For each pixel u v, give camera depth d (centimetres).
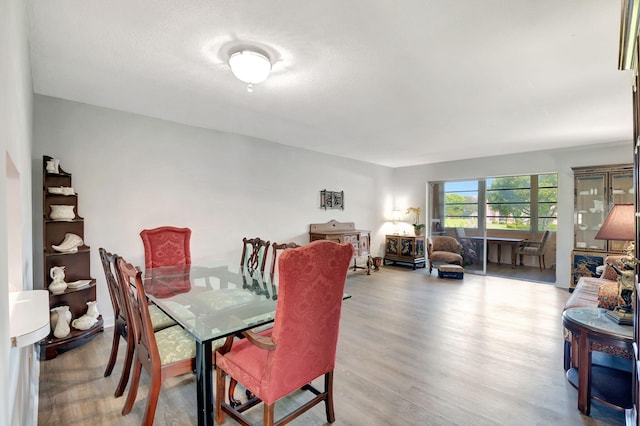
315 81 255
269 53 210
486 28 181
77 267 301
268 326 297
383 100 297
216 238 418
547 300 437
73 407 196
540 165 536
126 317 207
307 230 545
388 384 224
